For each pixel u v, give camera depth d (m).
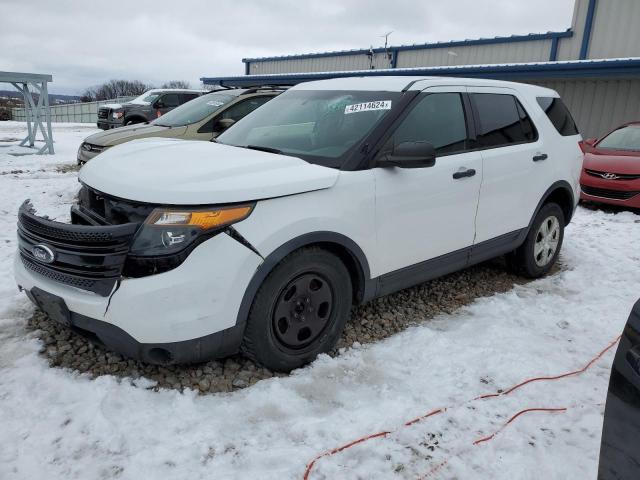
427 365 3.24
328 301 3.19
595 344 3.61
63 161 12.34
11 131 22.50
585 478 2.35
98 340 2.81
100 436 2.45
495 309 4.14
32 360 3.09
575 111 13.30
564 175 4.91
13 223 6.05
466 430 2.65
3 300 3.88
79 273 2.73
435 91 3.78
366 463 2.38
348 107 3.69
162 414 2.64
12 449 2.36
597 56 13.66
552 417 2.78
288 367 3.07
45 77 13.57
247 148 3.65
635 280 4.92
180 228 2.57
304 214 2.90
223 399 2.80
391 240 3.42
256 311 2.82
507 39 15.44
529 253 4.77
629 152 8.73
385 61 19.06
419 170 3.53
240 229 2.69
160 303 2.55
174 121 8.02
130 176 2.85
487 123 4.19
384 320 3.87
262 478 2.24
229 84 22.00
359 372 3.13
